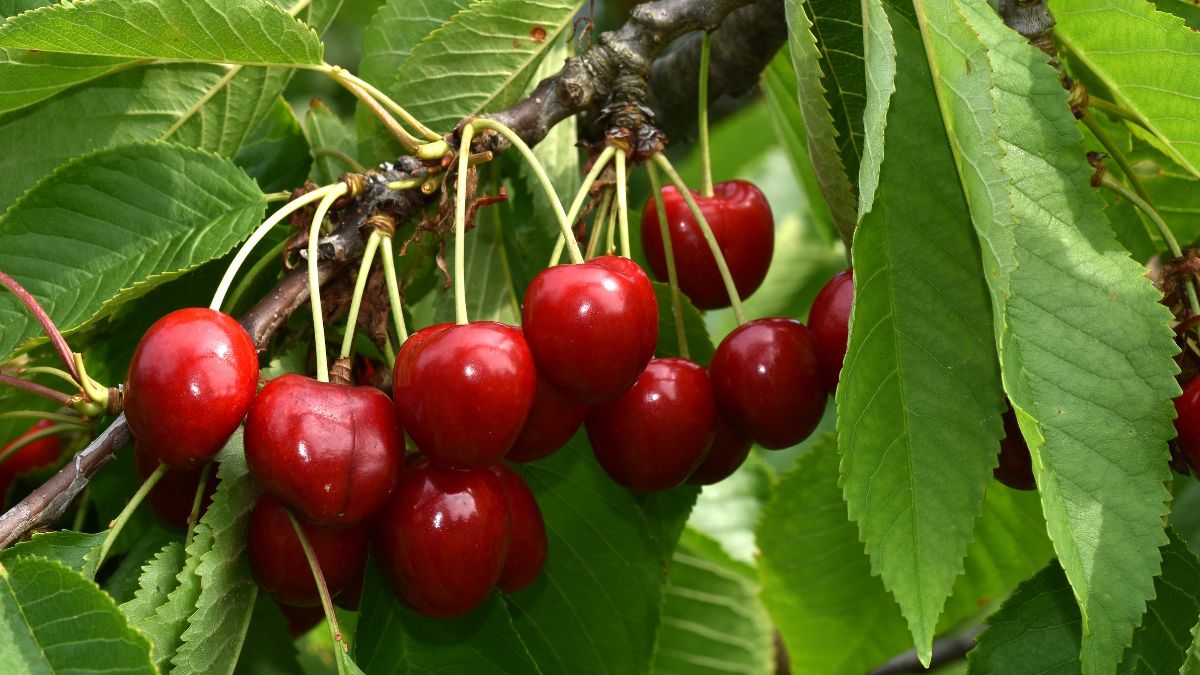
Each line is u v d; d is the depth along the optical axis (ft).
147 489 2.43
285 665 2.67
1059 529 2.36
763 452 3.49
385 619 2.52
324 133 2.80
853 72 2.61
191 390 2.37
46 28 2.46
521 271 2.77
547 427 2.46
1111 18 2.51
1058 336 2.41
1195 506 2.90
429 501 2.43
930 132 2.44
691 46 2.85
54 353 2.64
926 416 2.41
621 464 2.52
